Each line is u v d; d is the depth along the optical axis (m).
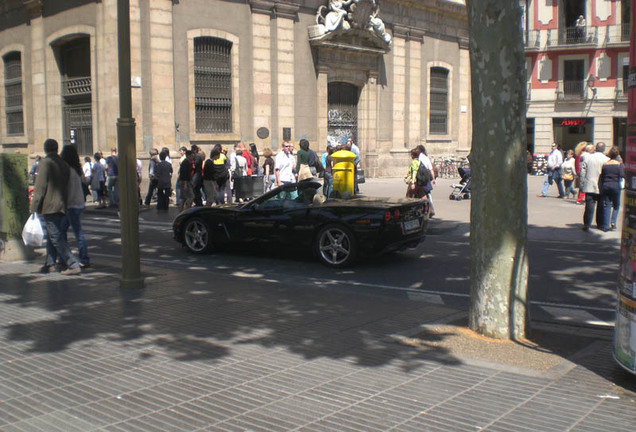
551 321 7.21
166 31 22.05
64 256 9.65
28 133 26.23
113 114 21.84
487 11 5.96
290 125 26.16
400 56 31.28
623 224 5.02
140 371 5.32
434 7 32.59
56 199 9.43
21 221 10.82
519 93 6.04
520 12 6.00
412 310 7.49
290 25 25.91
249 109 24.92
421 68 32.66
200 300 7.94
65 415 4.44
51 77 24.62
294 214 10.95
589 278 9.71
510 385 5.01
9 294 8.17
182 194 17.80
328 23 26.91
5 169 10.61
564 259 11.34
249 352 5.84
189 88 22.94
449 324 6.80
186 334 6.41
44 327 6.64
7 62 27.36
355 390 4.91
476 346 5.99
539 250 12.33
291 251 12.18
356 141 29.91
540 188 27.03
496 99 6.02
